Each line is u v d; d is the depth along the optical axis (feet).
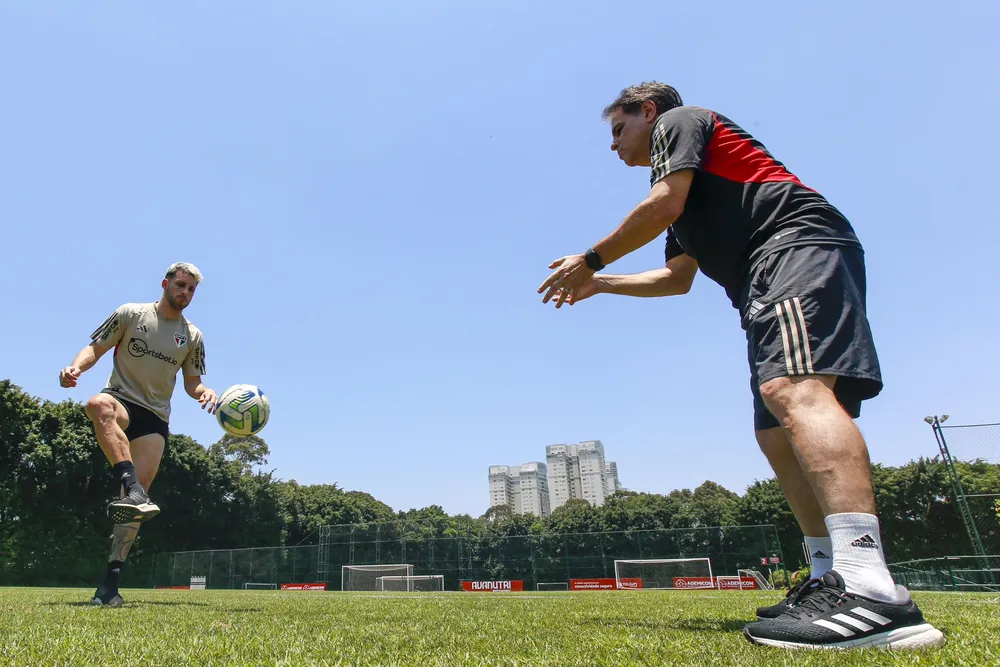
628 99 7.76
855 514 4.79
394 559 93.09
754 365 5.89
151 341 12.56
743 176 6.29
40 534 88.99
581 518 167.02
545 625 6.86
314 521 153.99
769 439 6.70
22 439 88.79
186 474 115.44
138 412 12.35
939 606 10.36
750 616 8.27
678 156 6.40
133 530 11.94
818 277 5.42
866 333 5.34
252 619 7.86
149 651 4.58
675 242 8.86
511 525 175.11
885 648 4.43
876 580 4.64
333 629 6.48
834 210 5.90
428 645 5.04
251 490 131.95
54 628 6.14
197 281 13.25
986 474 81.71
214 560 99.25
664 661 3.98
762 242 6.01
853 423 5.04
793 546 127.03
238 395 13.57
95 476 96.07
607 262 6.90
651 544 82.33
